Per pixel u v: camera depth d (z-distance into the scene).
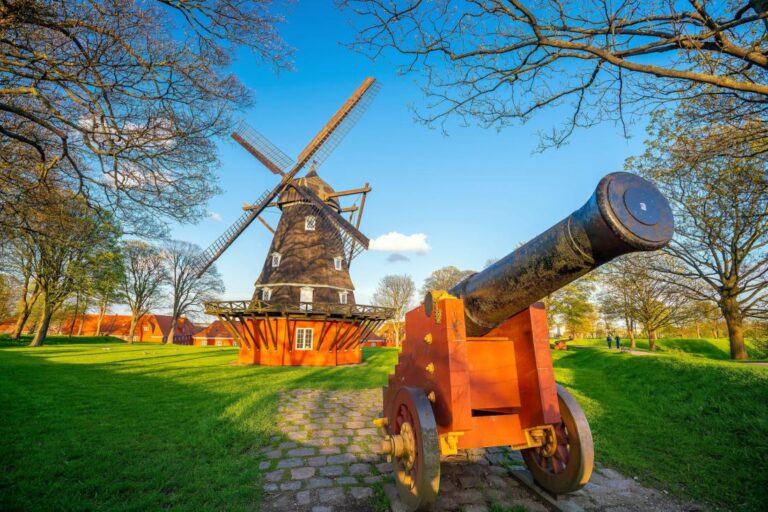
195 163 7.38
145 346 36.06
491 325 3.79
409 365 4.29
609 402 8.21
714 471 4.45
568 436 3.57
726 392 6.94
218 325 61.66
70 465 4.68
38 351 23.41
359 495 4.00
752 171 8.44
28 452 5.16
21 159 8.05
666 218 2.52
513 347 3.93
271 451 5.41
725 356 22.52
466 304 3.81
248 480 4.33
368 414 7.80
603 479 4.33
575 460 3.46
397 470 3.73
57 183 8.73
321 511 3.66
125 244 42.78
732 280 15.50
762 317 15.24
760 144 6.88
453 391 3.32
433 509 3.66
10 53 5.50
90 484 4.13
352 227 21.83
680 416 6.65
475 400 3.71
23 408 7.71
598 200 2.51
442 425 3.44
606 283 23.53
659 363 10.31
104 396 9.23
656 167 13.39
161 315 65.75
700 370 8.52
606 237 2.57
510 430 3.69
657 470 4.55
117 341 47.69
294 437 6.09
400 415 3.92
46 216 8.63
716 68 4.50
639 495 3.93
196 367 16.91
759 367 8.20
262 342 20.59
